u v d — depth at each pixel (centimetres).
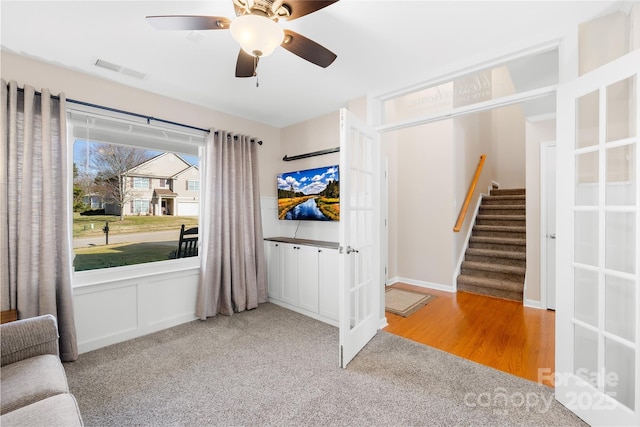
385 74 258
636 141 144
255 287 364
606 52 177
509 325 304
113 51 221
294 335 283
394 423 167
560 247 182
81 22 187
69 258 240
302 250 341
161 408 180
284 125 414
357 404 183
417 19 183
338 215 344
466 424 166
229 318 329
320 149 375
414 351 251
